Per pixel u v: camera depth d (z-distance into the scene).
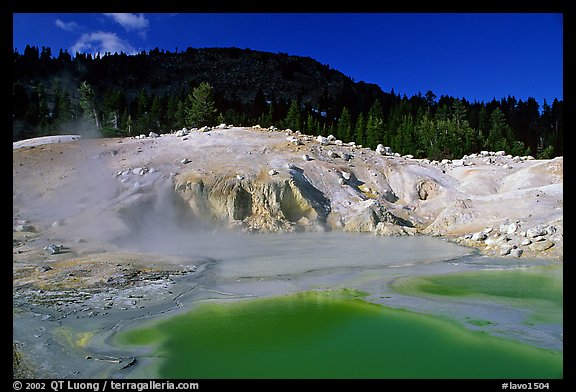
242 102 142.38
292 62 170.50
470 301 13.07
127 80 149.62
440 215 33.91
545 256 20.73
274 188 34.16
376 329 10.70
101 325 10.92
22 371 8.28
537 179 39.31
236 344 9.79
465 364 8.72
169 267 17.73
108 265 17.28
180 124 75.19
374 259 20.61
